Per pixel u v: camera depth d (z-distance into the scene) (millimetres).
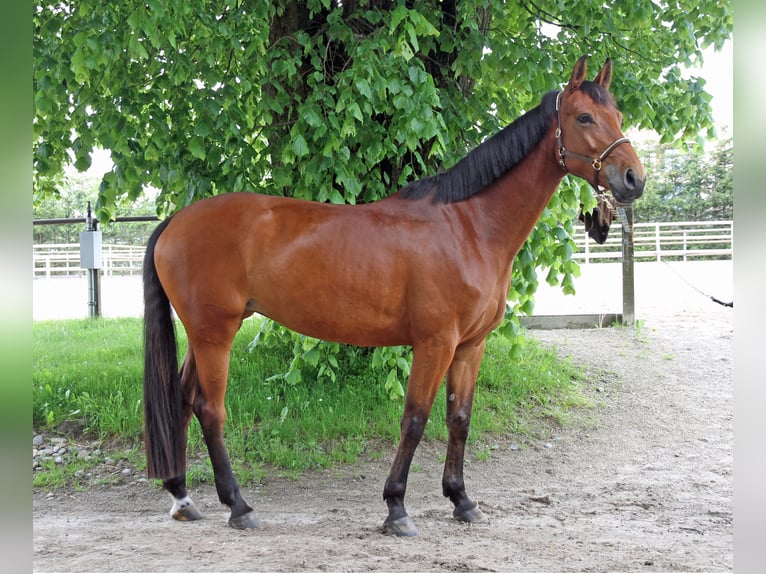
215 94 4949
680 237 18625
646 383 7012
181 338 8133
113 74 5230
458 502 3928
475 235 3688
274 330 5648
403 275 3582
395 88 4602
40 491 4629
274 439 5293
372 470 5016
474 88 5898
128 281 16422
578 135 3570
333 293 3596
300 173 5043
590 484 4797
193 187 5195
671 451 5512
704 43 5930
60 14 4961
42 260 18156
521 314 8914
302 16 5875
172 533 3602
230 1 4719
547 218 5355
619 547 3381
